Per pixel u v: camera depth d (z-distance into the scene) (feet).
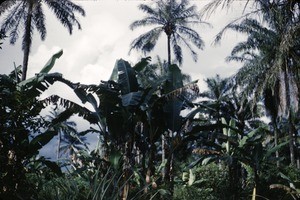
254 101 74.59
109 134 32.55
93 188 24.93
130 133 31.96
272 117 84.28
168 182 31.48
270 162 55.36
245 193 51.21
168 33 97.76
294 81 67.77
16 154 23.77
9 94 23.98
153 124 33.17
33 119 24.62
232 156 48.16
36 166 31.48
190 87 30.91
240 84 76.89
